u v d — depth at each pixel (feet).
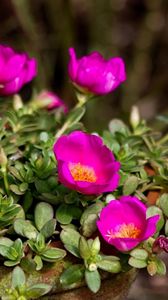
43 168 1.03
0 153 1.00
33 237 0.95
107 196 1.01
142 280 2.25
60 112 1.30
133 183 1.03
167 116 1.38
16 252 0.93
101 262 0.93
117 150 1.10
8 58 1.12
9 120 1.15
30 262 0.92
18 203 1.04
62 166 0.91
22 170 1.03
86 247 0.92
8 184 1.03
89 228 0.96
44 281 0.93
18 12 2.50
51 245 0.96
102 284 0.97
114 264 0.93
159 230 1.00
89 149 0.99
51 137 1.11
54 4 2.60
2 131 1.10
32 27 2.55
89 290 0.96
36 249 0.93
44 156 1.03
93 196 0.98
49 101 1.29
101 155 0.98
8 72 1.11
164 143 1.28
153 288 2.23
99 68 1.14
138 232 0.95
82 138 0.98
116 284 0.98
